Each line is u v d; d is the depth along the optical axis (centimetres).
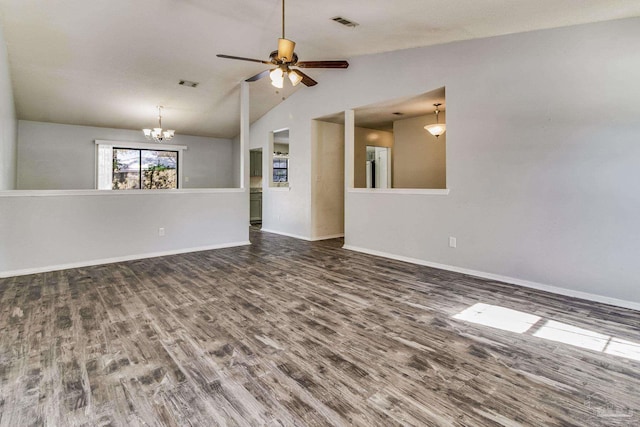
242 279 379
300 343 226
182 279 378
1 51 375
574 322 262
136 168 783
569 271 322
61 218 425
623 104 288
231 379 184
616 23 290
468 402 166
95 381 182
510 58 354
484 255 385
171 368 195
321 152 652
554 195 329
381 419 153
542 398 169
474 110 386
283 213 720
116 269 423
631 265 289
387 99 486
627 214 290
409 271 414
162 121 725
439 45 418
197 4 358
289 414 156
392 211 488
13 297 316
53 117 640
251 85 609
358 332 243
